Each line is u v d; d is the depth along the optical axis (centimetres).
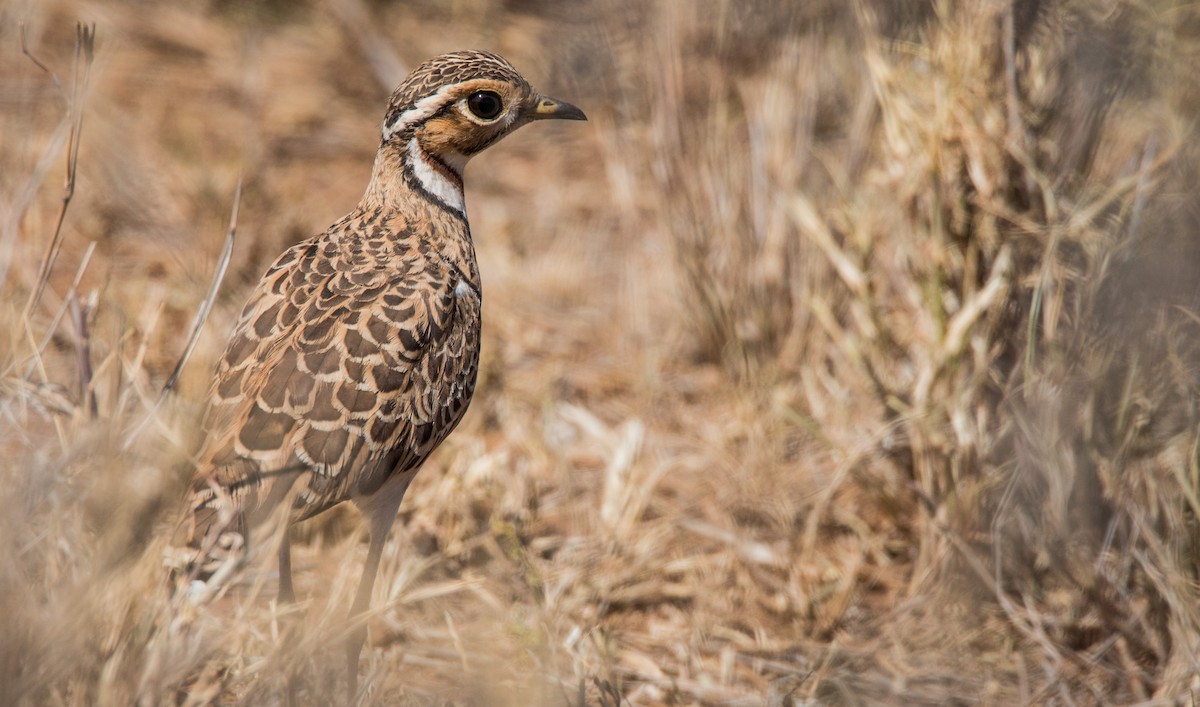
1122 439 1016
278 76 1906
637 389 1367
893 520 1159
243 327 855
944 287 1106
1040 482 1046
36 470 749
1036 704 958
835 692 967
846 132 1415
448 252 939
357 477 822
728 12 1456
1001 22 1068
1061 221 1066
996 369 1080
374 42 1955
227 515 740
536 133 1869
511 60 1934
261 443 792
